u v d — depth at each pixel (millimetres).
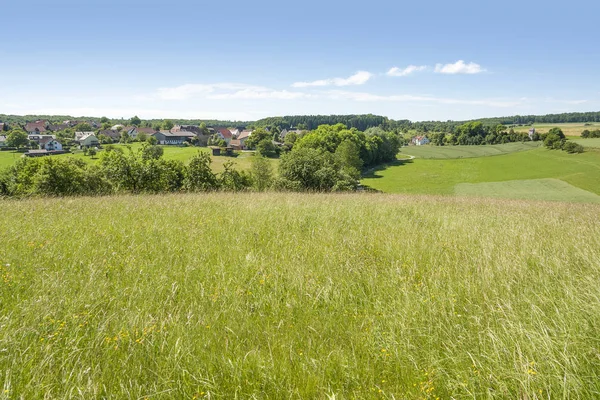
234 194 16578
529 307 3902
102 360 3113
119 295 4285
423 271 5312
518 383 2758
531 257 5844
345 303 4426
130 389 2754
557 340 3135
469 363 3070
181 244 6586
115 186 24891
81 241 6523
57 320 3629
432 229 8273
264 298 4441
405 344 3363
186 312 3996
